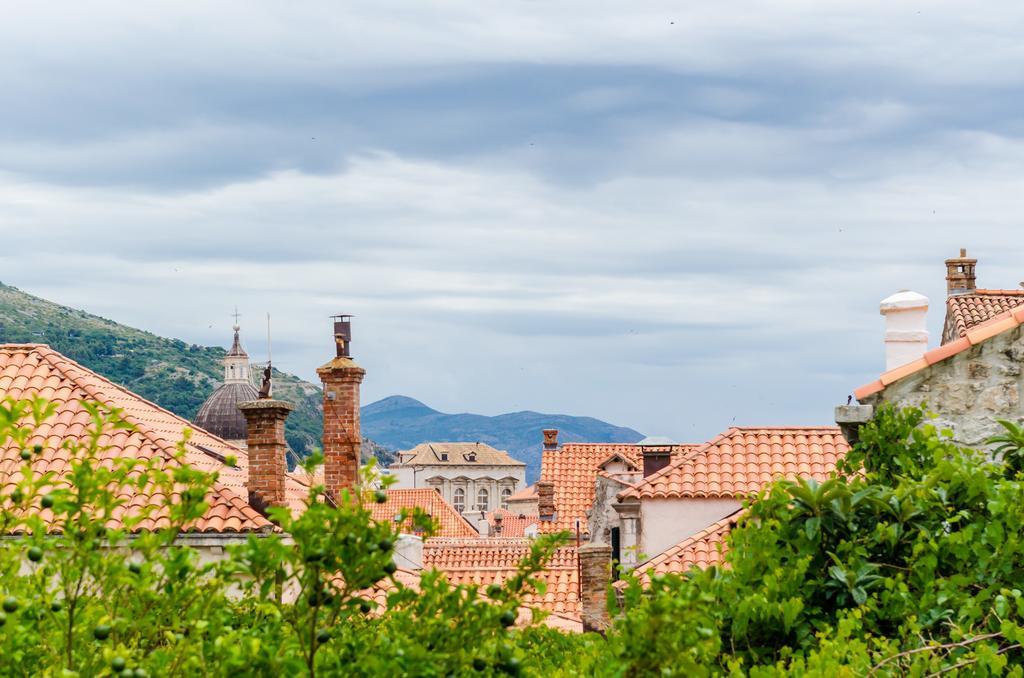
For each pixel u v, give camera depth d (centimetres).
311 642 1934
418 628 2061
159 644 2228
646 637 2159
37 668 2034
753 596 2988
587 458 12725
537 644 2916
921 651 2689
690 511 7406
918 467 3688
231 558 2064
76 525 2120
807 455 7619
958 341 4491
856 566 3114
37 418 2219
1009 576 3052
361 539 1944
